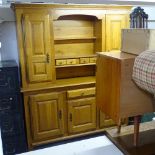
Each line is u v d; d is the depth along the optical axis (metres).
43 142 2.82
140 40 0.93
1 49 2.81
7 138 2.61
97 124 3.01
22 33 2.50
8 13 2.69
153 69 0.72
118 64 0.88
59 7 2.54
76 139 2.97
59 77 3.10
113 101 0.94
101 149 1.06
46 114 2.75
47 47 2.62
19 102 2.57
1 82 2.44
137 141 1.04
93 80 2.97
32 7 2.44
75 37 3.02
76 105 2.85
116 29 2.85
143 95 0.92
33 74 2.64
